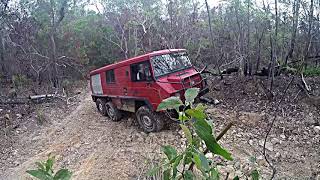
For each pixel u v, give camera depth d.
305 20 10.12
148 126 7.51
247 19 10.71
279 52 10.81
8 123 9.76
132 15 18.39
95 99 10.16
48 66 16.95
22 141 8.30
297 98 8.00
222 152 1.12
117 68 8.12
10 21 16.53
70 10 18.56
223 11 14.02
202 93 7.54
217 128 7.04
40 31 17.00
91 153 6.94
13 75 16.86
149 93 7.16
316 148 5.75
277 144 6.07
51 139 8.24
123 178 5.47
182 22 15.41
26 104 12.09
